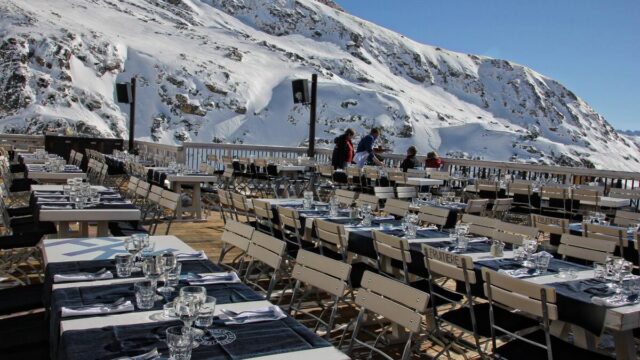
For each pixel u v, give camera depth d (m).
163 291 2.66
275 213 5.83
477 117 196.12
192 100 115.88
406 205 6.19
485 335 3.35
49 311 2.79
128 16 145.75
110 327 2.17
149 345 2.01
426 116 152.50
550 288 2.78
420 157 14.73
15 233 5.44
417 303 2.56
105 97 104.94
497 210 7.39
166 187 9.82
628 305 2.90
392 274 4.52
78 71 105.31
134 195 7.93
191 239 7.52
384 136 130.25
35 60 99.69
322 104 131.62
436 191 11.27
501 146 143.25
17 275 5.28
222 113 118.25
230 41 156.50
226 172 10.24
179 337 1.83
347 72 182.12
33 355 2.56
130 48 122.56
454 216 6.56
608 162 190.25
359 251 4.61
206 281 2.89
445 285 5.73
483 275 3.13
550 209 9.12
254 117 120.38
